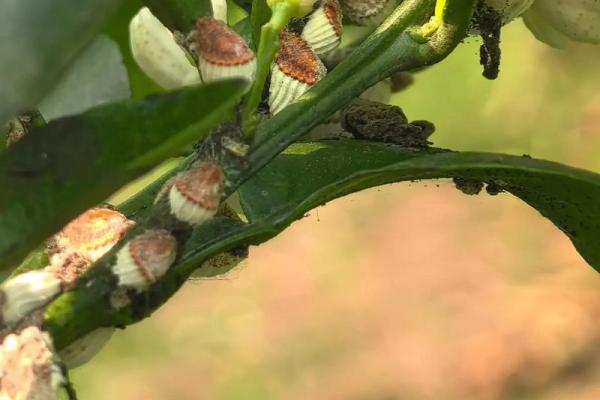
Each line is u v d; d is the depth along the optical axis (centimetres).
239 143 27
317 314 111
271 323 110
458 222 117
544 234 112
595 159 95
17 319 27
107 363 102
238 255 29
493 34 30
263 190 29
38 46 24
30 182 25
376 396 103
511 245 112
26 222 25
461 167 27
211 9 27
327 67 31
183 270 27
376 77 29
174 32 27
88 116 25
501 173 28
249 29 30
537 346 101
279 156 29
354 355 107
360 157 29
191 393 103
